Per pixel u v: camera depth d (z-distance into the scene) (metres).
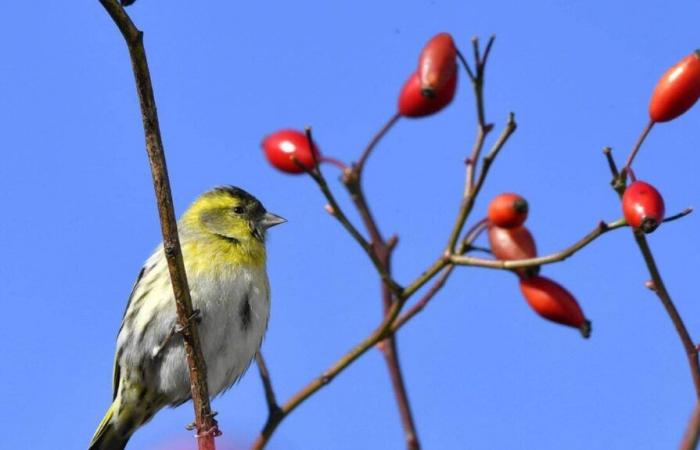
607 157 5.62
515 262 5.45
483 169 5.36
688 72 5.70
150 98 7.23
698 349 5.29
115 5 6.62
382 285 5.92
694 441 4.77
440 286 5.72
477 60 5.49
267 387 5.71
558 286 5.80
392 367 5.74
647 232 5.30
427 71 5.68
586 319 5.67
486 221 5.81
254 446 5.62
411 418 5.63
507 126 5.34
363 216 5.79
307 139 5.86
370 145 5.86
